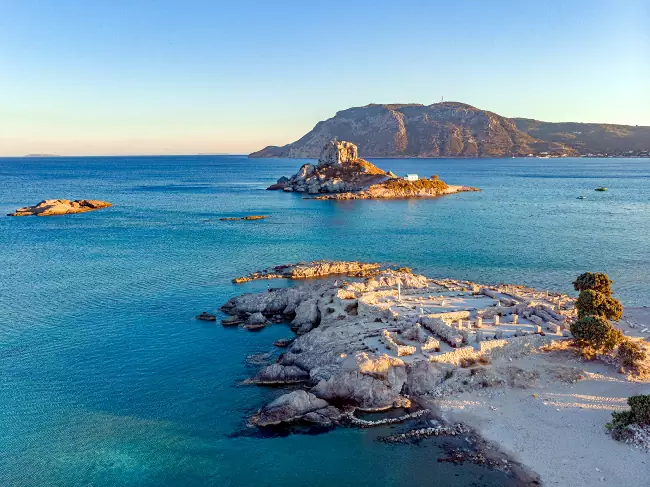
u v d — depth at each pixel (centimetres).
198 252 12900
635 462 4381
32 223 17462
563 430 4869
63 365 6406
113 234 15375
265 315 8138
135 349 6881
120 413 5331
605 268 10931
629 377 5694
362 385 5444
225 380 6019
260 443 4812
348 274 10825
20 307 8562
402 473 4366
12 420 5209
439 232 15475
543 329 6600
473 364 5847
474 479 4269
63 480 4347
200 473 4422
